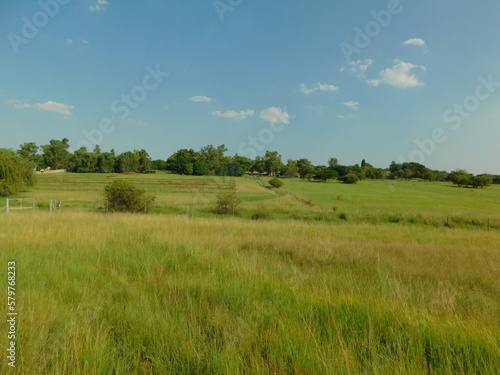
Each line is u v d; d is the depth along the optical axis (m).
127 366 2.46
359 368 2.49
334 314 3.42
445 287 5.10
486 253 9.24
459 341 2.89
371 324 3.11
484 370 2.52
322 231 15.76
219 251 7.45
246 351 2.65
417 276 6.05
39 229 9.90
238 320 3.19
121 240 8.02
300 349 2.65
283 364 2.44
